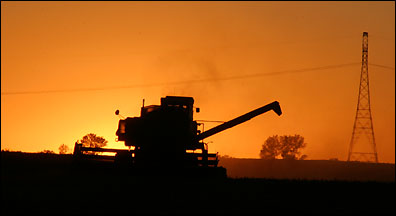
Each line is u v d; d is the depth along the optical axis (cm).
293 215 2442
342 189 3881
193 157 4325
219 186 3697
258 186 3847
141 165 4275
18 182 3309
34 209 2309
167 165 4262
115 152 4381
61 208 2377
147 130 4344
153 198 2905
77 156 4353
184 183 3791
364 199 3334
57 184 3291
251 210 2567
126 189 3219
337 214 2536
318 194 3525
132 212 2345
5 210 2244
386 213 2650
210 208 2598
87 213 2261
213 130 4675
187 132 4369
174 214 2331
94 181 3578
